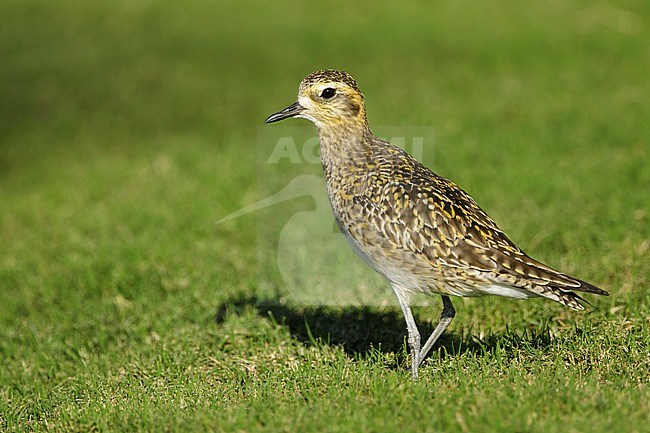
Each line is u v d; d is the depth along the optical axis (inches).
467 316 428.1
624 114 748.0
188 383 381.7
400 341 416.2
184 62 964.6
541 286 329.7
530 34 993.5
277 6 1131.9
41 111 865.5
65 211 648.4
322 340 423.8
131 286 514.3
